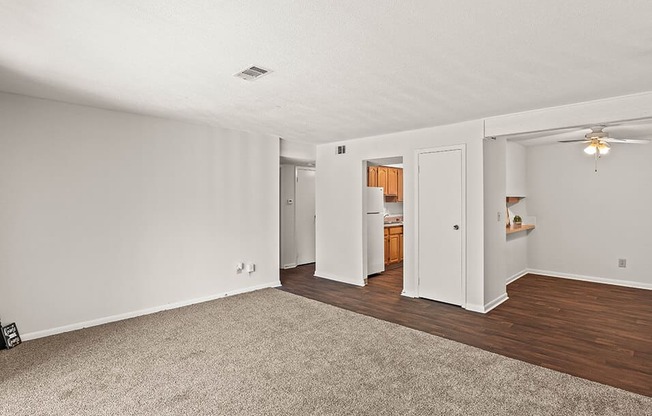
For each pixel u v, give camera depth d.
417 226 4.68
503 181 4.66
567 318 3.85
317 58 2.36
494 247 4.36
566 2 1.66
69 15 1.79
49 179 3.39
